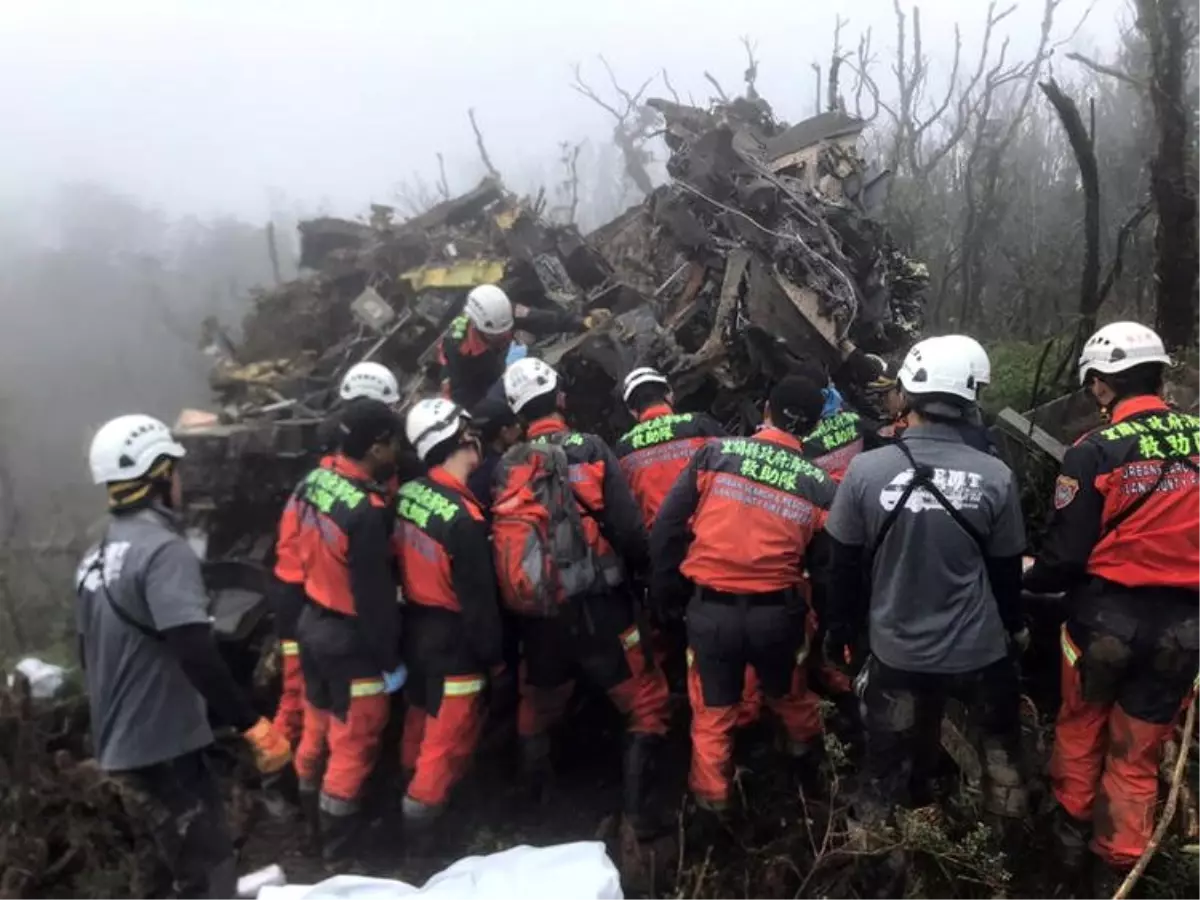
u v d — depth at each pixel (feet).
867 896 10.98
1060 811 11.14
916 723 10.25
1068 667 10.59
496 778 14.11
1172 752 11.62
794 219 18.08
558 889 9.36
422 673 11.77
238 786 14.05
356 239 22.63
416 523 11.50
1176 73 18.93
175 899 10.51
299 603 12.94
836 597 10.54
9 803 12.13
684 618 12.28
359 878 9.99
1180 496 9.65
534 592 11.68
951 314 33.55
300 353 20.17
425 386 18.13
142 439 9.79
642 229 21.11
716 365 16.87
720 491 11.34
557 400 13.10
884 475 9.95
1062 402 16.61
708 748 11.72
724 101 23.52
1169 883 10.21
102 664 9.77
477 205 22.27
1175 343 19.92
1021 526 9.98
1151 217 28.99
